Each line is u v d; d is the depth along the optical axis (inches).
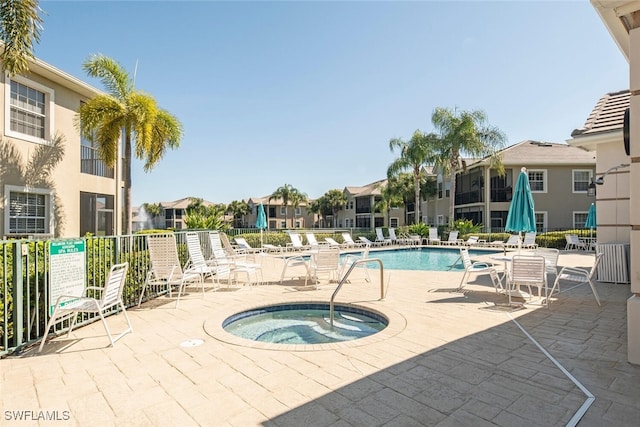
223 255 378.9
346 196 2081.7
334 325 233.0
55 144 473.4
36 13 269.4
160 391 123.4
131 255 250.8
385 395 120.0
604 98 399.9
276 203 2418.8
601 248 343.9
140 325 203.3
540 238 789.9
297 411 109.9
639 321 144.8
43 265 179.0
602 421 103.6
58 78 462.6
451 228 929.5
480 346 167.0
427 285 331.6
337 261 330.0
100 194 578.2
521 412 108.7
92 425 102.9
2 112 407.5
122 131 600.4
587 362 147.6
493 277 316.2
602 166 353.1
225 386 127.1
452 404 113.9
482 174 1035.9
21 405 114.0
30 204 445.4
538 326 198.8
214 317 219.5
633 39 150.4
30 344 166.7
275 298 274.7
